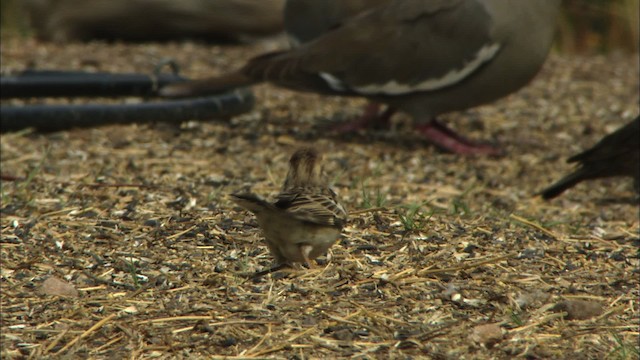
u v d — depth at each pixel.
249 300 7.74
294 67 13.86
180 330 7.24
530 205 11.93
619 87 18.97
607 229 10.40
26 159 12.14
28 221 9.30
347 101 17.08
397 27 13.55
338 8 14.39
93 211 9.67
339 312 7.56
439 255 8.82
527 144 15.05
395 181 12.40
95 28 21.48
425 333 7.28
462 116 16.56
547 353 7.16
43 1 21.42
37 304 7.63
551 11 13.30
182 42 21.81
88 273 8.21
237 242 8.91
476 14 13.12
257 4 21.50
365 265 8.48
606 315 7.88
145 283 8.05
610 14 23.14
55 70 16.73
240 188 11.16
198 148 13.27
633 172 12.03
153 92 15.91
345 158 13.45
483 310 7.81
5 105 14.55
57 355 6.88
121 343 7.07
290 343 7.07
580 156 12.16
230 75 14.12
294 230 7.59
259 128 14.82
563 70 20.25
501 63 13.24
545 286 8.38
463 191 12.25
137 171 11.83
